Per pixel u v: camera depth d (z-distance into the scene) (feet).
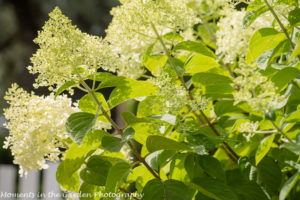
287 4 7.01
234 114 7.55
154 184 6.86
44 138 6.93
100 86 6.88
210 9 7.73
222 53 7.54
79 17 29.78
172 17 7.13
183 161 7.20
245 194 7.00
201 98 7.13
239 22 7.23
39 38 6.77
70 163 6.95
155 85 6.96
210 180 6.91
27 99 6.99
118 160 7.07
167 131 7.18
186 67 7.36
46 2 30.81
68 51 6.77
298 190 6.98
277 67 7.00
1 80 32.09
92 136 6.89
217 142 6.96
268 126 6.95
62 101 7.05
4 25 31.68
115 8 7.38
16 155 6.92
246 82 6.76
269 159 7.07
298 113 6.71
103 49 6.88
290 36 7.11
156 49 7.46
